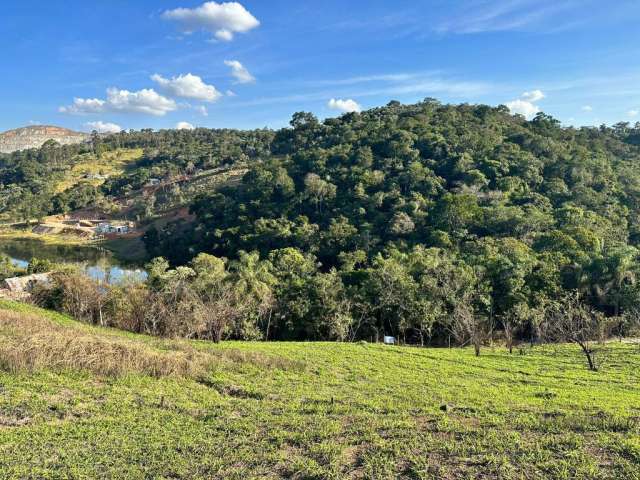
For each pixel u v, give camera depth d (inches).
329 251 2817.4
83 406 560.4
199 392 666.2
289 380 803.4
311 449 441.7
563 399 703.1
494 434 477.7
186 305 1596.9
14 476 374.9
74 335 845.8
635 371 1035.9
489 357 1240.2
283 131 6505.9
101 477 382.6
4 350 681.6
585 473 381.4
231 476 390.9
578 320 1493.6
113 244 4584.2
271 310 1798.7
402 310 1779.0
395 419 547.8
